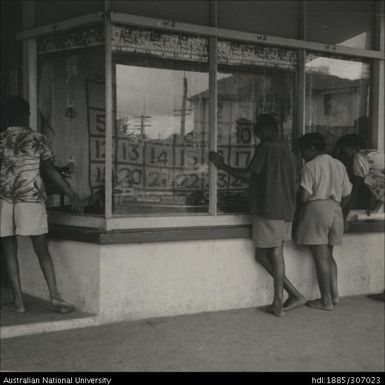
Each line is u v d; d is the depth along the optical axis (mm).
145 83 5367
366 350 4504
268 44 5867
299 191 5723
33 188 4945
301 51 6059
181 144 5574
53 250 5355
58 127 5535
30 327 4695
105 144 5113
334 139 6402
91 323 4910
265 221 5352
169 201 5520
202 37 5559
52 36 5531
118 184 5258
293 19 6027
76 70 5379
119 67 5219
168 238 5160
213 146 5641
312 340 4723
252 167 5340
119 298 5012
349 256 6277
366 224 6293
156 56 5336
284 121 6086
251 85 5887
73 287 5184
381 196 6219
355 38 6398
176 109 5523
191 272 5336
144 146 5410
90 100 5297
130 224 5145
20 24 5781
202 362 4180
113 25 5102
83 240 5004
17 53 5797
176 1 5406
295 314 5500
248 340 4684
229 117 5820
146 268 5113
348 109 6473
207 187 5680
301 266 5949
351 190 5863
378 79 6520
